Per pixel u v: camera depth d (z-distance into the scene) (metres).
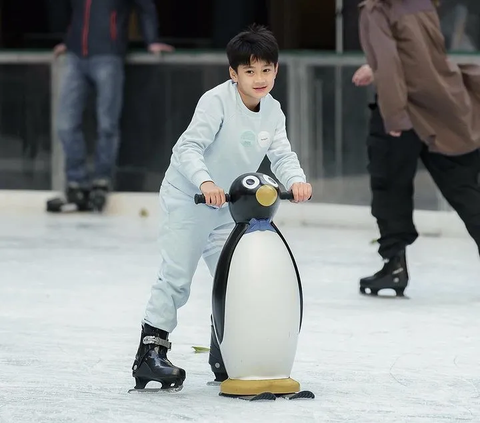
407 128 13.43
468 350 11.17
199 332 12.02
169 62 21.47
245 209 8.96
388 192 13.92
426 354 11.01
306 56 20.44
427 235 19.66
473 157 13.86
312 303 13.66
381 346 11.35
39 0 26.72
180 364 10.52
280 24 25.28
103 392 9.51
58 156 22.45
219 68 21.25
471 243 18.73
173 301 9.28
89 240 18.88
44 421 8.69
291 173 9.23
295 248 18.08
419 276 15.65
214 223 9.23
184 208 9.15
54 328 12.28
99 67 21.42
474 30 21.89
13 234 19.59
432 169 14.01
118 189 22.03
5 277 15.52
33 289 14.63
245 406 8.94
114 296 14.15
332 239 19.06
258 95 8.93
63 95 21.78
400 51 13.55
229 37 25.38
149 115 21.66
